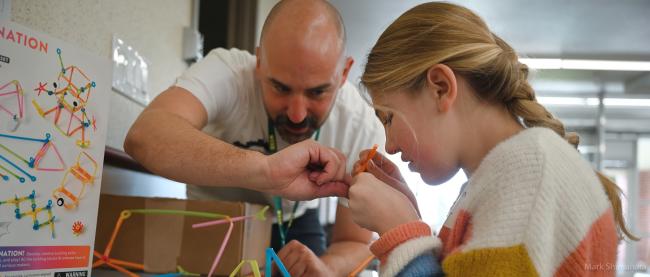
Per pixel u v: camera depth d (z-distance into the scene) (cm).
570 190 67
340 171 97
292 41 108
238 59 133
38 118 67
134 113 145
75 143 73
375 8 354
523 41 412
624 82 511
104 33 125
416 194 98
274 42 110
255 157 89
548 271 63
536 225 64
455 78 82
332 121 134
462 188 85
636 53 432
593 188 70
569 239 65
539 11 353
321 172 95
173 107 108
